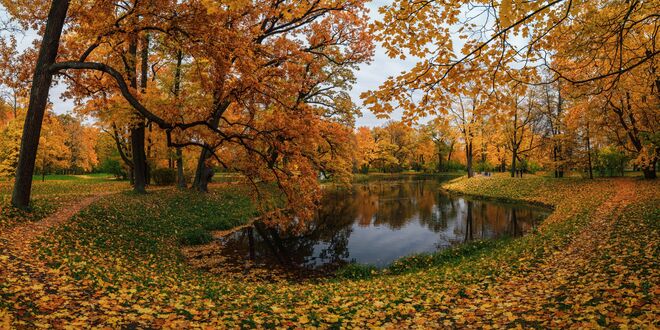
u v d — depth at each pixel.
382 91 5.14
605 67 7.11
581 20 5.71
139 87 18.70
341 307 6.27
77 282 6.05
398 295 7.22
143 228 13.66
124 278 7.27
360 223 21.23
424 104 5.31
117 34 9.37
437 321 5.37
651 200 15.85
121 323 4.58
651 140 12.94
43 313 4.53
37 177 46.03
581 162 31.02
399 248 15.42
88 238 10.21
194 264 11.84
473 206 26.80
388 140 76.06
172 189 24.12
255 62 9.39
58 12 11.05
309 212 12.14
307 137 10.79
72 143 47.91
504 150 42.56
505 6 4.26
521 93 5.46
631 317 4.51
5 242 7.69
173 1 8.62
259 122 10.92
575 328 4.38
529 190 29.47
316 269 12.27
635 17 6.40
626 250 8.39
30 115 11.19
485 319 5.27
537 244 11.42
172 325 4.66
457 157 75.06
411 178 61.16
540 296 6.19
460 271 9.41
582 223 13.74
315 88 22.83
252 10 9.85
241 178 12.56
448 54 4.88
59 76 12.31
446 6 4.62
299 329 4.86
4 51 12.43
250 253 13.95
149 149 30.30
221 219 18.97
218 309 5.77
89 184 33.38
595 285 6.14
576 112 23.58
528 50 4.95
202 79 9.63
